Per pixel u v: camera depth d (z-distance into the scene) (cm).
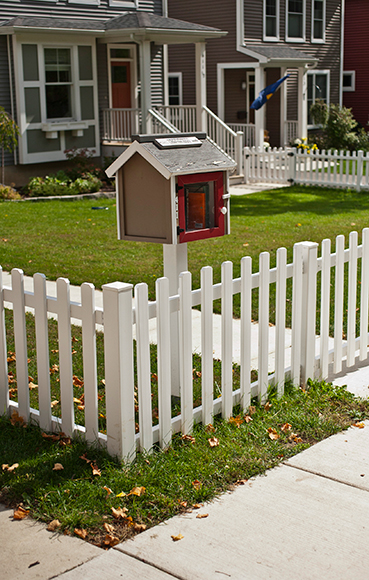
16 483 347
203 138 438
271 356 551
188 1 2383
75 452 375
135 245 991
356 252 504
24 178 1662
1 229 1115
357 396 468
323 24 2691
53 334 602
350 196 1571
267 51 2291
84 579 279
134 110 1767
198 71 1880
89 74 1745
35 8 1667
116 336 348
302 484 353
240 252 932
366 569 286
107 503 327
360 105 3092
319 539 306
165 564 289
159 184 400
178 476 351
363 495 342
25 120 1609
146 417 370
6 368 423
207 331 397
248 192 1669
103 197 1562
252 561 291
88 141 1786
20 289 394
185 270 432
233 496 341
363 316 529
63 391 388
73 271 827
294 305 458
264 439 397
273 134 2631
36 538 307
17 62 1569
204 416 407
